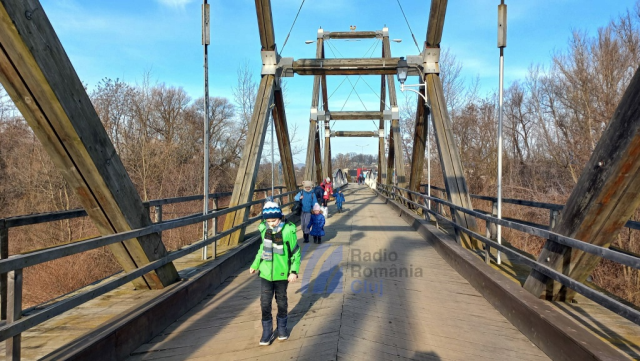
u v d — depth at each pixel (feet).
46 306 14.21
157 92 121.19
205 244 19.93
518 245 51.80
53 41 11.11
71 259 40.91
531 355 12.01
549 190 74.49
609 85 64.54
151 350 12.44
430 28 36.55
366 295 17.87
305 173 80.18
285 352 12.16
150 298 14.65
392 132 85.81
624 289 39.27
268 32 37.99
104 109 89.92
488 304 16.90
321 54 100.48
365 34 100.94
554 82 81.25
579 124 70.38
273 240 12.87
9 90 10.77
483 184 95.14
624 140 10.80
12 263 8.50
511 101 113.39
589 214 12.30
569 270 13.43
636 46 64.03
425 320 14.87
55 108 11.07
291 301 17.20
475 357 11.85
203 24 23.03
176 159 96.68
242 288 19.62
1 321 9.48
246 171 32.53
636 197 11.60
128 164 84.89
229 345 12.79
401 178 74.79
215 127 131.85
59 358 9.43
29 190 66.64
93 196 13.17
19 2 9.96
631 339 11.57
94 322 13.00
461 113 102.22
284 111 49.29
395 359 11.62
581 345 10.21
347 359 11.55
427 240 32.86
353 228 41.52
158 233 15.89
